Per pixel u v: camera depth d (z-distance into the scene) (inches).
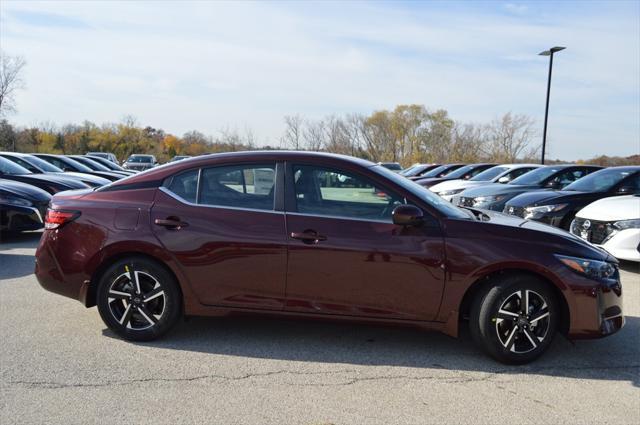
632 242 262.8
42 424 116.0
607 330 153.9
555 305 154.0
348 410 125.3
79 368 145.9
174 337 170.9
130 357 154.1
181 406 125.4
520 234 154.7
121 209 163.8
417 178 754.2
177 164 168.9
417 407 127.6
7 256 295.3
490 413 125.4
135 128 2113.7
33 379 138.4
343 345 167.8
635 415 126.0
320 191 161.2
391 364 153.6
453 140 1659.7
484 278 154.2
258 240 156.8
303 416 121.9
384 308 155.3
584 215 289.4
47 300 208.8
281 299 158.2
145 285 164.2
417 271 152.9
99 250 161.8
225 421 118.9
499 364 155.2
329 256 154.4
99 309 165.3
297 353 160.4
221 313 161.5
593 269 152.7
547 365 155.5
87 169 661.3
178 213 161.3
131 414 121.1
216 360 153.6
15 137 1877.5
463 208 184.7
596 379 146.3
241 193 163.0
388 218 157.2
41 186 421.1
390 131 1715.1
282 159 163.9
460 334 179.8
